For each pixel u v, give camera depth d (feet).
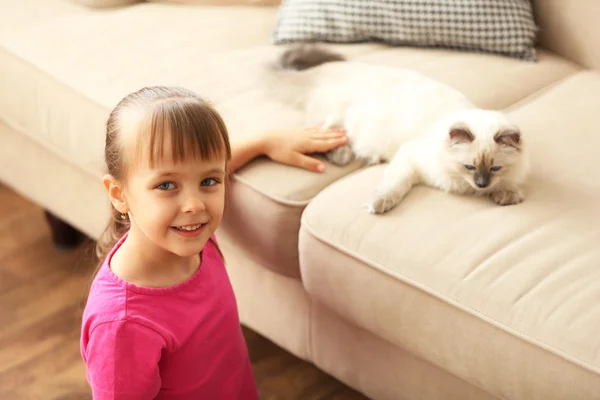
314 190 4.55
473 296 3.72
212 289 3.94
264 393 5.48
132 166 3.50
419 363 4.37
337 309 4.40
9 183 6.81
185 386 3.87
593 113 5.19
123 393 3.51
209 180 3.60
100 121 5.36
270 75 5.47
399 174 4.43
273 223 4.50
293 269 4.68
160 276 3.75
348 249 4.11
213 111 3.60
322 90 5.21
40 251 6.95
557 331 3.48
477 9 5.96
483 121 4.39
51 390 5.52
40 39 6.08
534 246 3.90
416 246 3.98
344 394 5.47
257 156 4.76
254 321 5.41
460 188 4.42
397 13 6.06
